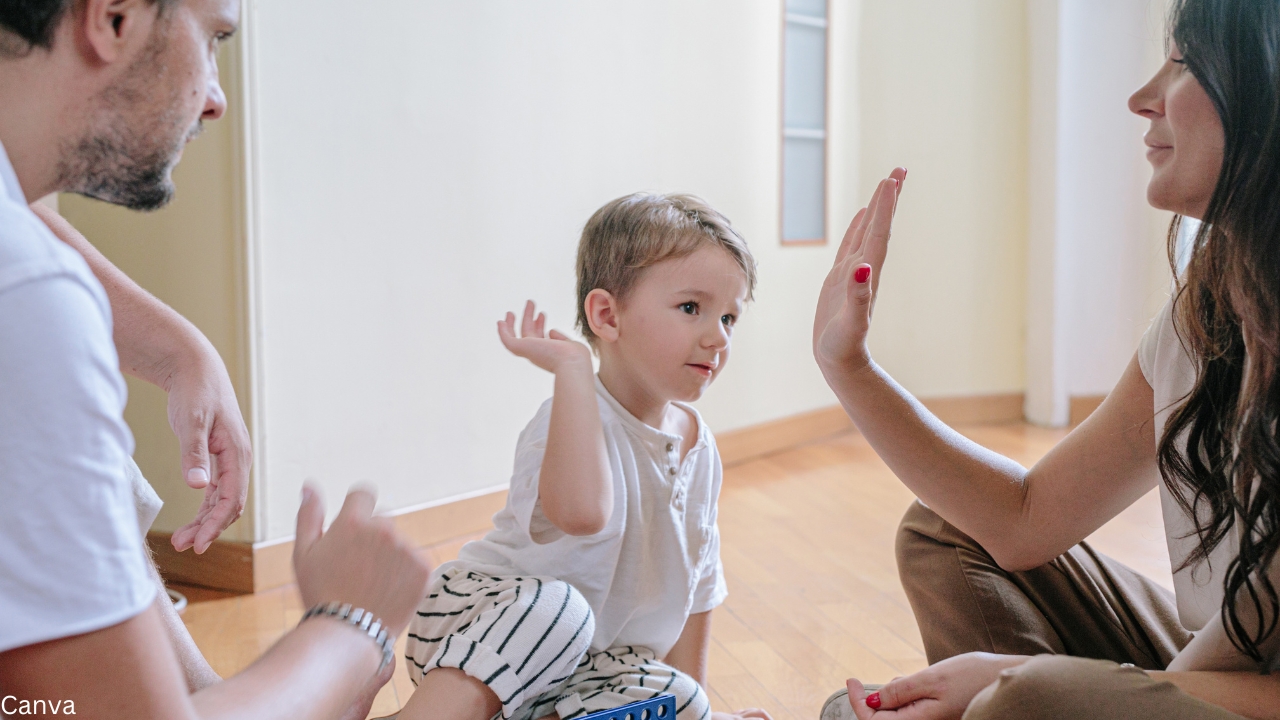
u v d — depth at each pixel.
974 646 1.16
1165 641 1.14
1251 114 0.86
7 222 0.57
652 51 3.20
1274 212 0.84
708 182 3.44
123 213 2.40
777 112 3.70
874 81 4.14
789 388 3.94
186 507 2.39
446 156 2.66
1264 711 0.81
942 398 4.38
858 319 1.09
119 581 0.58
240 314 2.28
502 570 1.24
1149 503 3.03
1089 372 4.30
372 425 2.56
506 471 2.90
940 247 4.31
